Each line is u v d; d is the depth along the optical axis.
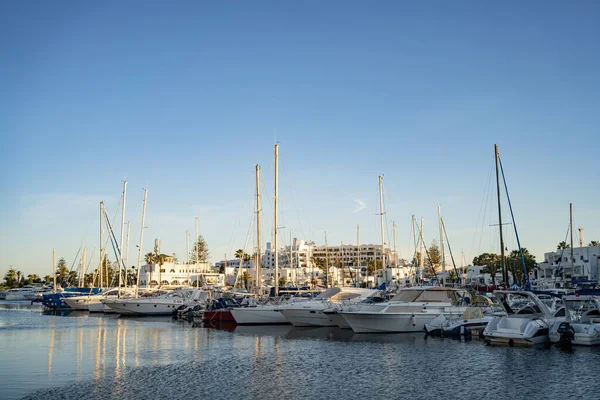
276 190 54.75
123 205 76.50
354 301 47.00
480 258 137.00
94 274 102.44
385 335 38.41
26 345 35.91
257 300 52.59
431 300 40.56
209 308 53.25
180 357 30.27
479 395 20.61
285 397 20.73
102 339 39.25
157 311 64.12
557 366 25.55
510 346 31.92
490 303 42.00
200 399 20.52
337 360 28.64
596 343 30.80
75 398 20.70
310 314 45.94
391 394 20.98
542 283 75.62
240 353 31.52
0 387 22.59
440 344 33.69
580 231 100.75
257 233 57.75
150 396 21.02
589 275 94.38
